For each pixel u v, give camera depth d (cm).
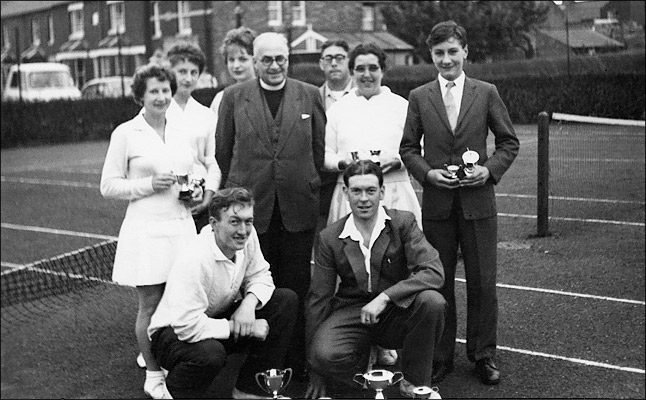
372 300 354
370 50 394
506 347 429
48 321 374
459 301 491
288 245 374
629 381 390
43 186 443
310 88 377
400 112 399
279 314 346
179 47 396
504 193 567
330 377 351
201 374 323
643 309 471
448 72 371
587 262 534
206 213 385
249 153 364
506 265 520
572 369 400
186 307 323
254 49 367
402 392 359
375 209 351
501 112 377
